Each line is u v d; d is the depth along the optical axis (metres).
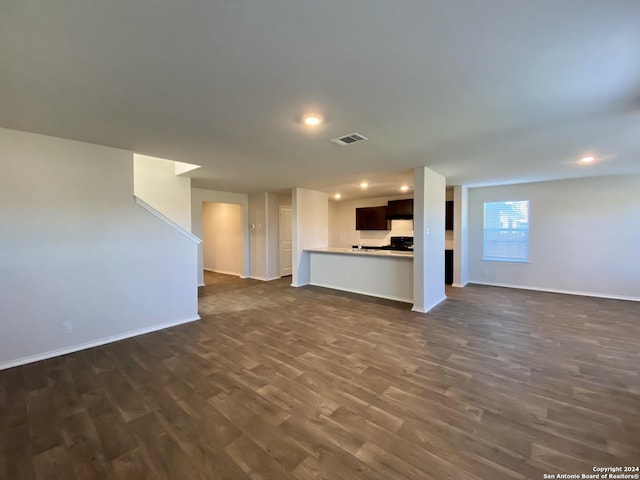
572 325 3.86
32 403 2.19
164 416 2.03
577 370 2.65
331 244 9.35
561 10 1.24
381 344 3.26
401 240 7.89
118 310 3.45
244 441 1.79
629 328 3.73
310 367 2.74
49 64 1.64
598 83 1.87
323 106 2.20
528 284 6.07
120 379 2.54
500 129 2.71
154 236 3.75
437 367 2.72
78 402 2.20
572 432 1.85
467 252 6.70
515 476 1.52
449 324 3.93
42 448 1.74
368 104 2.17
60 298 3.05
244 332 3.67
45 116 2.40
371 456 1.67
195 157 3.73
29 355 2.87
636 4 1.20
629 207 5.09
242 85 1.89
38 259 2.92
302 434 1.85
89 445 1.76
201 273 6.83
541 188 5.86
